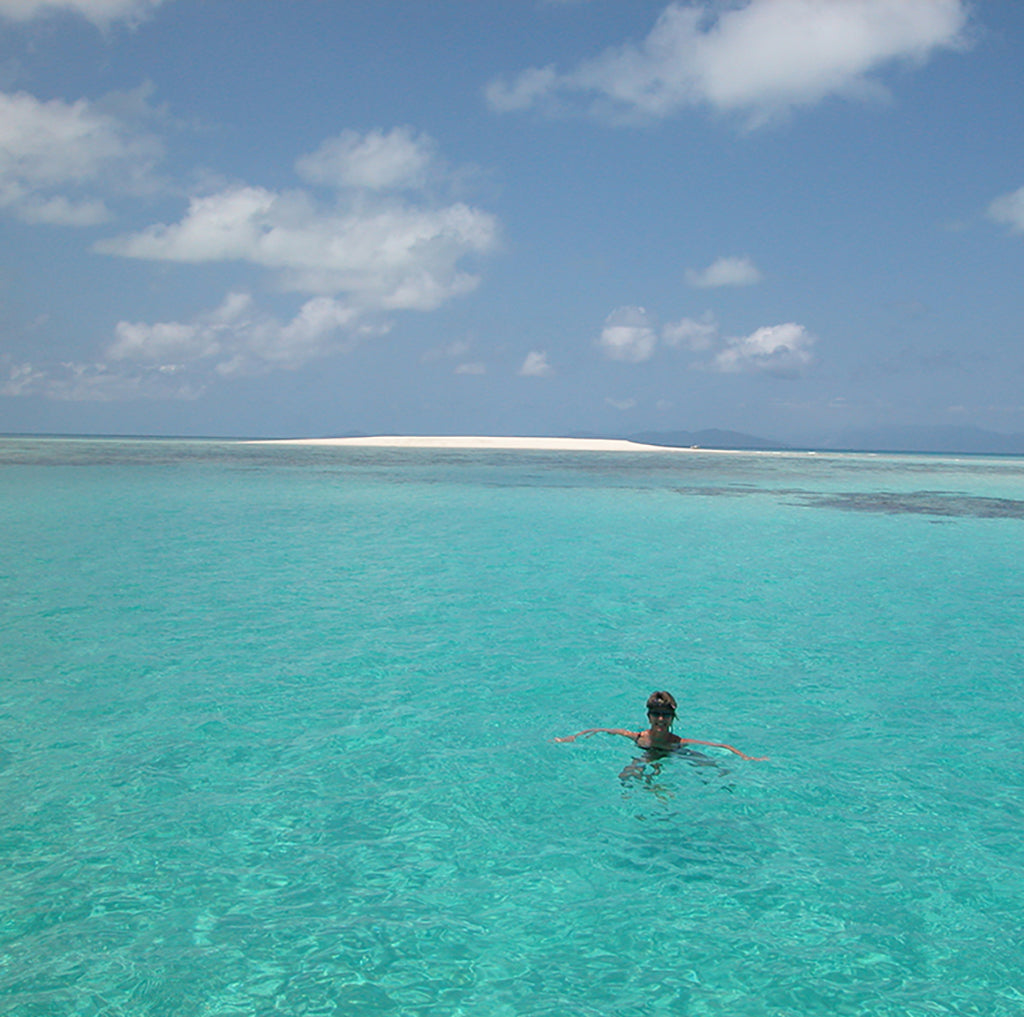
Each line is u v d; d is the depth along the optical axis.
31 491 30.66
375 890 4.96
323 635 10.93
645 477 47.94
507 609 12.72
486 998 4.00
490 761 6.93
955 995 4.07
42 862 5.20
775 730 7.73
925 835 5.72
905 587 14.95
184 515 23.86
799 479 50.50
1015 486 47.78
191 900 4.81
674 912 4.77
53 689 8.57
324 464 54.53
